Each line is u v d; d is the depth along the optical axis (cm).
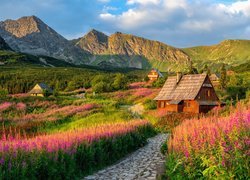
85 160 1703
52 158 1426
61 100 5909
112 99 8150
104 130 2216
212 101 6097
